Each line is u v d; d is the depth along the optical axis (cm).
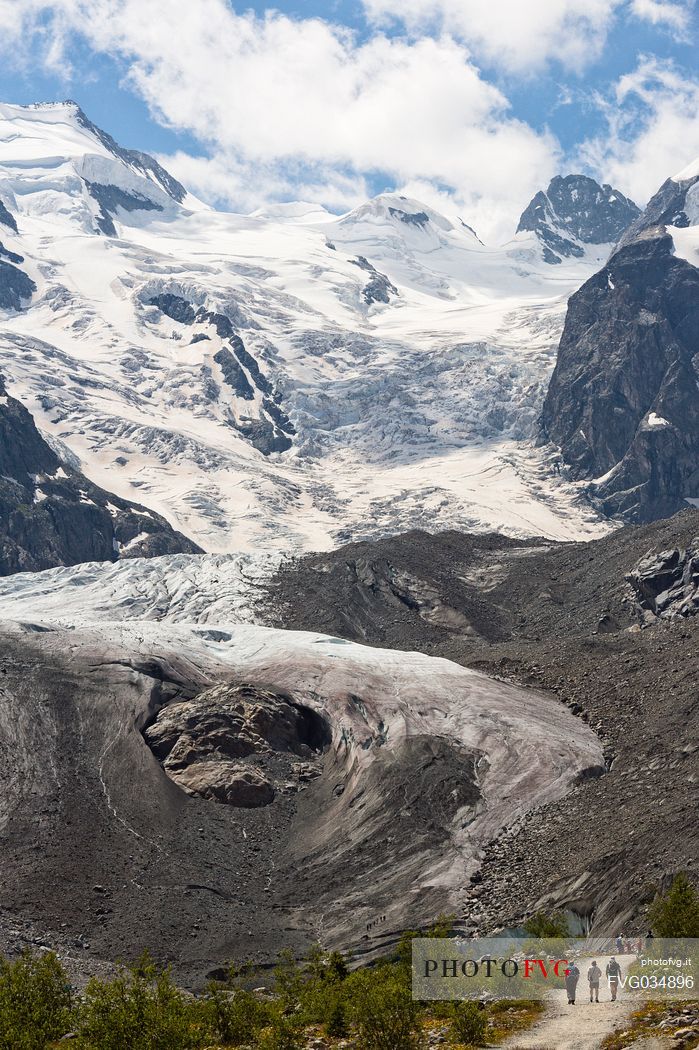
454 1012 4122
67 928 7081
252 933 7038
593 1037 3691
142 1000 4462
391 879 7506
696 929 4631
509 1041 3838
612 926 5650
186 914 7269
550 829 7600
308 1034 4422
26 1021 4559
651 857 6116
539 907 6325
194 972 6575
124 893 7488
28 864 7688
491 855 7562
